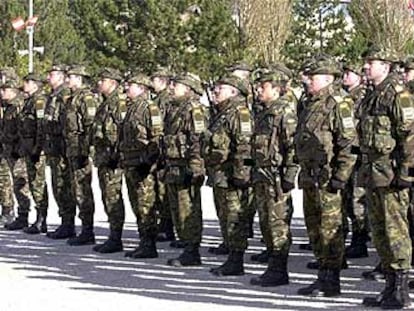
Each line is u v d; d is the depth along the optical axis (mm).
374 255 11039
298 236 12672
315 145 8117
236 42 35188
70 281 9367
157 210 10828
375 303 7941
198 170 9984
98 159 11234
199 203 10211
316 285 8492
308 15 43000
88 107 11578
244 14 39062
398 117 7594
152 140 10586
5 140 13250
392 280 7844
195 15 34656
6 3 37125
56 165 12344
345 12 43031
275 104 8828
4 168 13836
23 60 35375
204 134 9539
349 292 8664
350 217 10750
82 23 35344
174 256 10992
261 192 8953
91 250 11539
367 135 7766
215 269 9688
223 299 8352
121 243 11398
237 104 9352
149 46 34156
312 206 8391
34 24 33438
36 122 12617
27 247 11812
